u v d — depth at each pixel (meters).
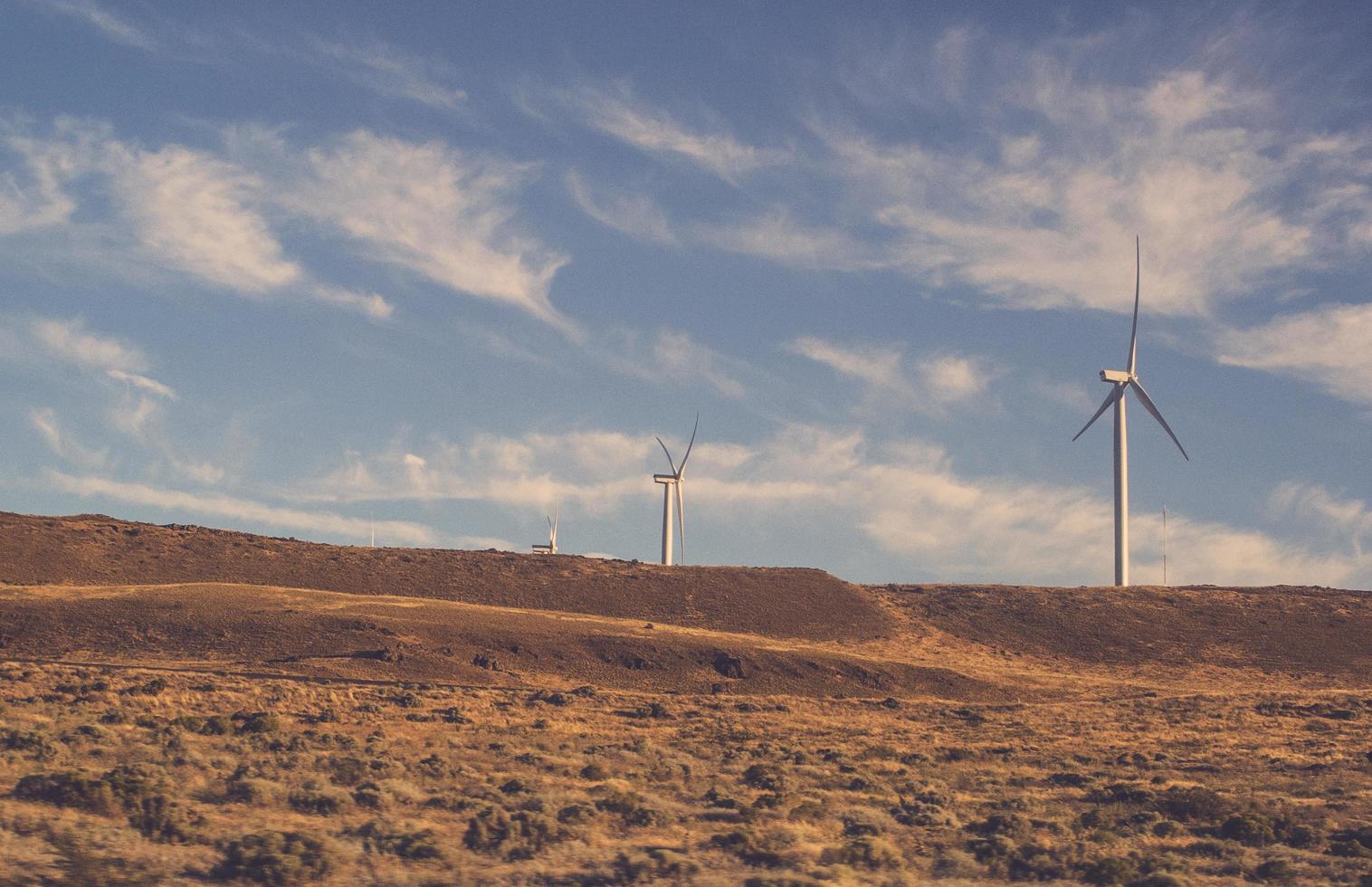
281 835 30.44
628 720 72.62
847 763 58.03
